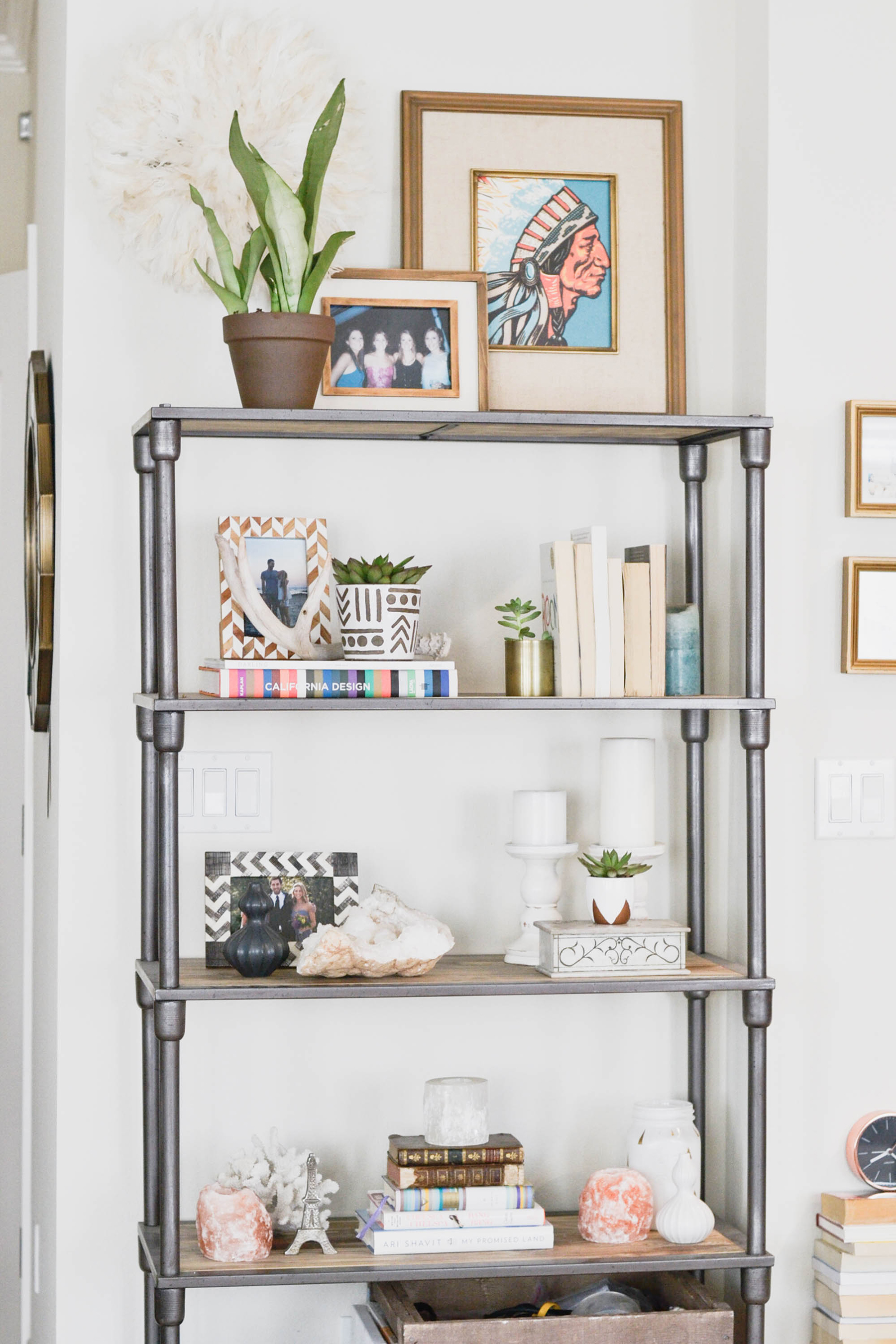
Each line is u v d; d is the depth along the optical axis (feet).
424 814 7.66
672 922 7.14
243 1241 6.62
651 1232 7.20
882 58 7.64
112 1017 7.36
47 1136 8.12
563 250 7.72
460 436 7.44
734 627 7.73
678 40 7.90
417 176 7.58
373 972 6.74
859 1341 7.22
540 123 7.72
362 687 6.67
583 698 6.73
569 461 7.81
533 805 7.31
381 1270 6.54
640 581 7.04
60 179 7.54
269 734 7.52
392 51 7.64
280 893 7.22
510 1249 6.85
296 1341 7.48
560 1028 7.77
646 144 7.82
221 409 6.43
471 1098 6.95
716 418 6.89
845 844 7.61
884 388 7.64
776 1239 7.50
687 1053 7.84
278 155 7.24
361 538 7.61
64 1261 7.30
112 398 7.36
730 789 7.75
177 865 6.42
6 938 10.94
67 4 7.30
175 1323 6.43
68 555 7.33
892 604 7.56
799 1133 7.54
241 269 6.84
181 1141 7.41
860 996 7.61
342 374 7.40
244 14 7.48
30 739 9.72
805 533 7.58
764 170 7.58
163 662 6.41
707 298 7.92
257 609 6.85
